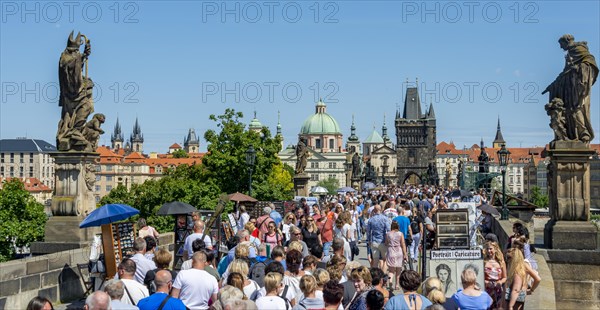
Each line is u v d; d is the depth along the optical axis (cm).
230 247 1939
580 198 2327
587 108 2341
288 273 1511
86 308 1125
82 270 2169
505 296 1464
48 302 1062
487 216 3319
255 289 1476
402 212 2623
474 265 1875
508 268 1478
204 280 1445
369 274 1430
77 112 2486
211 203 8275
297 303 1422
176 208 2511
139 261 1716
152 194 10231
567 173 2336
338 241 1711
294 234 2130
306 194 6481
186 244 2025
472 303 1333
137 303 1352
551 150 2336
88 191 2503
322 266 1872
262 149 8581
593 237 2303
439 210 2097
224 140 8550
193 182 9344
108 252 1995
